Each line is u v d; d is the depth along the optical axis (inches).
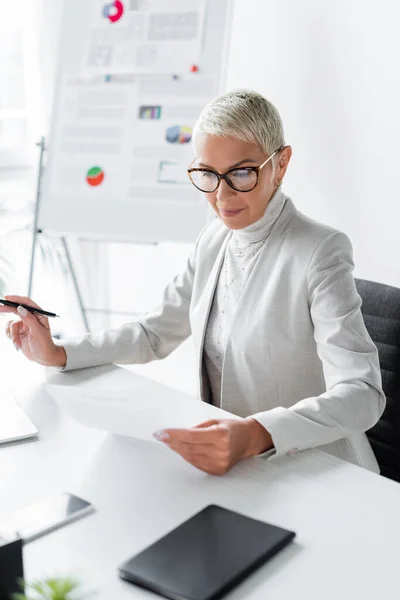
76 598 25.5
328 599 28.3
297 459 40.9
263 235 53.5
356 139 93.7
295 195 102.2
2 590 25.5
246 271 54.4
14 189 141.6
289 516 34.6
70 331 130.9
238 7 103.0
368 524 34.0
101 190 102.1
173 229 99.0
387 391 56.1
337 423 42.9
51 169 104.6
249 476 38.7
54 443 42.1
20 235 134.9
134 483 37.5
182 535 31.6
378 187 92.7
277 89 101.1
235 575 28.8
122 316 128.9
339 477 38.9
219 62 97.7
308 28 95.7
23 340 54.5
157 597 28.1
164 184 99.5
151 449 41.6
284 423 41.1
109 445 41.9
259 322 52.3
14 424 43.8
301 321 51.4
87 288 130.3
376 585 29.3
